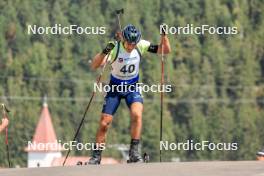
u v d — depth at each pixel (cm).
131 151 3347
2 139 10206
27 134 19300
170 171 2573
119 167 2716
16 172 2711
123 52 3353
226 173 2486
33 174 2652
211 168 2612
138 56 3394
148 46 3428
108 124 3400
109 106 3403
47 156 16388
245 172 2492
